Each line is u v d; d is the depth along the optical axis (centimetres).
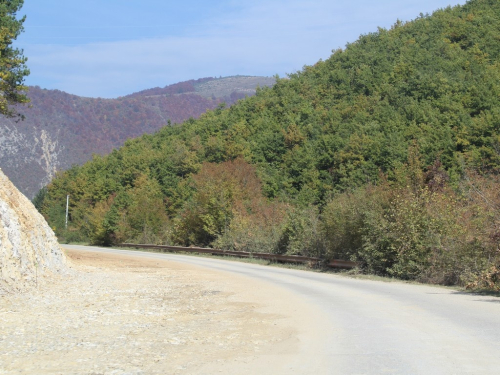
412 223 1845
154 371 671
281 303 1274
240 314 1136
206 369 674
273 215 3747
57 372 673
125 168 8712
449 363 651
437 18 10012
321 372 635
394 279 1878
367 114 7025
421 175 2205
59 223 8688
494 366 631
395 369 633
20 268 1652
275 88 10038
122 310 1238
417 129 5534
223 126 8869
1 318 1109
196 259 3584
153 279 2036
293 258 2794
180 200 6694
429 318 984
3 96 2498
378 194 2198
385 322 961
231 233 3959
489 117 4762
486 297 1304
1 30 2328
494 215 1536
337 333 875
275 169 6694
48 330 980
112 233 6316
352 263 2231
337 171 5706
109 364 712
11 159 19075
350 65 9562
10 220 1725
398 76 8019
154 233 5862
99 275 2147
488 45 8212
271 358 721
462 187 1934
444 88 6569
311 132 7312
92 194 8556
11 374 665
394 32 10344
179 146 8306
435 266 1756
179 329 978
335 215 2369
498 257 1488
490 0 9994
